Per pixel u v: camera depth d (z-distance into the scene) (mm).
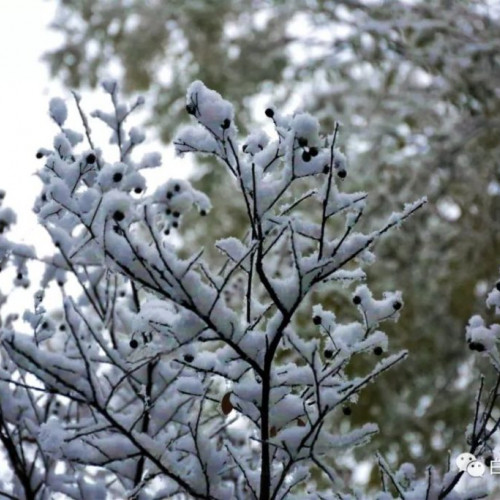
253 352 2863
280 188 2824
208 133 2891
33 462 3539
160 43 9773
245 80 9453
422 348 7684
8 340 2877
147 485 3461
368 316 3059
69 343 4035
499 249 7945
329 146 2828
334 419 7254
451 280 7867
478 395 3109
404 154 8367
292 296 2816
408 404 7895
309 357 2852
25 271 3787
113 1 9961
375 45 8406
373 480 6938
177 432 3572
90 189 2836
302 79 9430
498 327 3105
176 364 3580
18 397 3773
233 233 9070
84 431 2965
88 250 3520
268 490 2906
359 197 2852
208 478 3016
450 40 8070
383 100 8914
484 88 7969
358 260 2914
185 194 2998
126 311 3953
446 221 8469
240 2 9750
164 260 2682
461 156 8477
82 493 3572
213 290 2785
